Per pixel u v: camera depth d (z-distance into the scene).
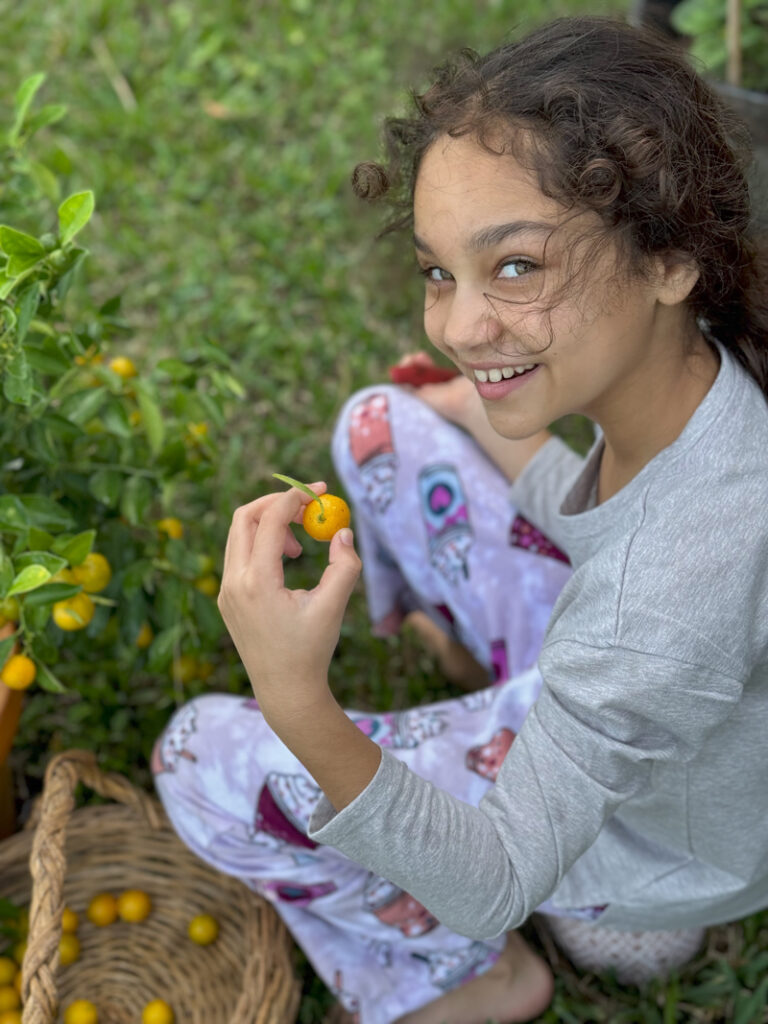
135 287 2.80
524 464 1.67
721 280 1.08
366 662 2.21
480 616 1.70
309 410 2.61
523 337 0.99
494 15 3.41
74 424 1.52
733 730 1.14
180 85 3.27
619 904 1.42
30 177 1.69
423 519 1.71
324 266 2.87
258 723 1.54
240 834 1.54
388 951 1.60
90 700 2.10
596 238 0.96
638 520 1.08
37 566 1.32
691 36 2.86
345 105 3.22
